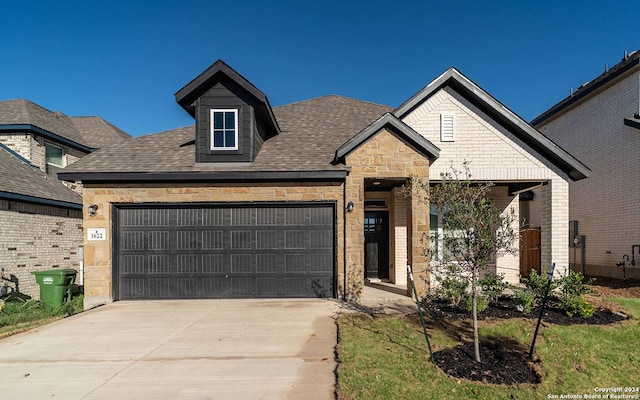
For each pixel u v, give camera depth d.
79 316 7.59
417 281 8.87
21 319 8.42
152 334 6.40
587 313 6.80
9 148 13.65
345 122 12.17
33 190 11.53
